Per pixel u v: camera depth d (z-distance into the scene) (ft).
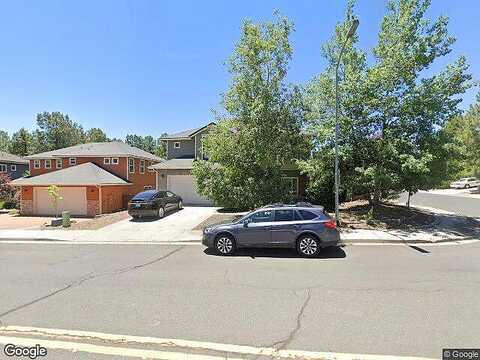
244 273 29.66
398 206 78.54
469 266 31.89
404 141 57.16
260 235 37.73
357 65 61.82
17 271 31.01
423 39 57.47
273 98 67.97
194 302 21.98
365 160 61.05
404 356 14.84
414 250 40.29
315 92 65.31
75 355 15.10
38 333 17.47
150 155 123.85
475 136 126.21
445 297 22.63
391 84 58.34
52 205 90.43
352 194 67.10
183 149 109.40
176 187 95.66
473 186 170.40
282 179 72.69
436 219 65.67
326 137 59.93
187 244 46.24
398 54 57.26
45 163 116.26
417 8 57.82
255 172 73.82
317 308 20.68
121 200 100.48
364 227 55.31
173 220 67.36
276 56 67.51
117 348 15.75
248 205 72.33
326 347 15.71
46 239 51.19
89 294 23.85
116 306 21.34
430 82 58.03
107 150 111.65
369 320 18.76
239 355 15.06
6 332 17.62
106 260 35.86
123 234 54.34
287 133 69.26
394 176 55.57
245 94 67.15
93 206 88.79
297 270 30.63
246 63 66.74
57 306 21.42
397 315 19.47
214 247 38.70
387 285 25.59
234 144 70.33
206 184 74.08
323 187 72.38
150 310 20.57
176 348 15.74
